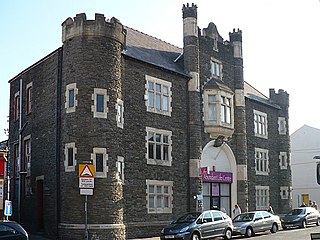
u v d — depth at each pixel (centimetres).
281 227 3141
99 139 2220
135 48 2741
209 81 3108
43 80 2673
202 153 2988
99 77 2269
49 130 2516
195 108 2898
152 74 2666
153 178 2570
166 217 2616
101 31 2305
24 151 2864
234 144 3309
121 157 2342
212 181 3097
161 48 3116
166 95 2756
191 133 2862
